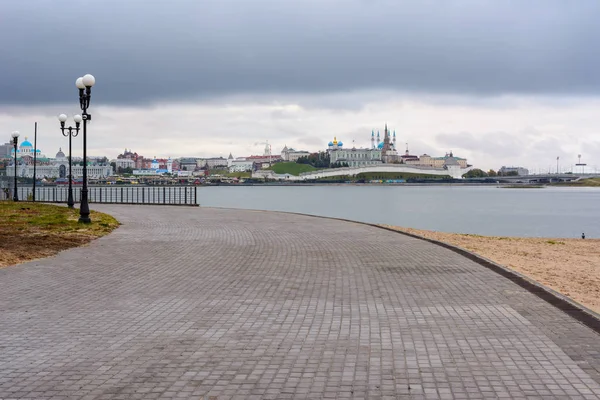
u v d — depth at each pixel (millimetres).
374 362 6777
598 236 57500
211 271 13234
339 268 13711
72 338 7805
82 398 5746
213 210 37250
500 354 7059
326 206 107438
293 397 5750
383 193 191625
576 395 5770
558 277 13461
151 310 9422
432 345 7438
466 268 13719
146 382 6176
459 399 5688
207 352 7188
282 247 17672
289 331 8141
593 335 7871
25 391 5930
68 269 13383
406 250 17078
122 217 30109
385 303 9922
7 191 52531
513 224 72062
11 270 13164
